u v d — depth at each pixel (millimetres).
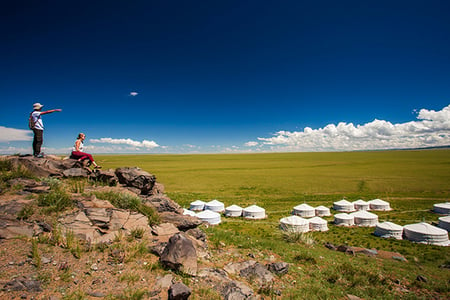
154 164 128750
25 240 6715
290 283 8219
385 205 38188
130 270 6430
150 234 8922
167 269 6867
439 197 47438
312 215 34031
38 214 7953
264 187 61062
